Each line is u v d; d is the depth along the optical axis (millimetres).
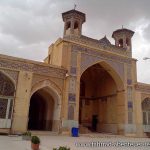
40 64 10312
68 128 10234
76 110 10680
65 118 10289
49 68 10578
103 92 14992
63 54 11258
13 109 9172
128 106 12773
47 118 11508
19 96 9422
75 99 10805
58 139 8164
